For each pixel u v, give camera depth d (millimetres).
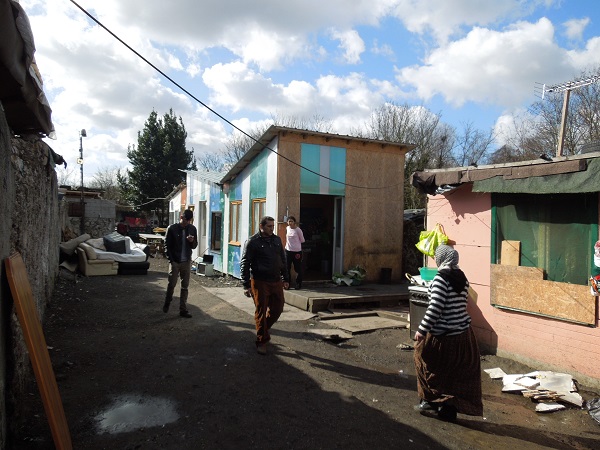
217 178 15711
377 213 11594
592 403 4477
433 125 25328
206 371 4930
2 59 2461
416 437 3684
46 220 7023
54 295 8773
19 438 3264
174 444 3316
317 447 3396
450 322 3875
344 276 10938
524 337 5746
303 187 10695
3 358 2723
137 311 7945
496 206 6117
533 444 3725
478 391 3895
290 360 5512
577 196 5234
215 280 12961
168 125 34656
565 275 5348
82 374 4695
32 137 4312
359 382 5000
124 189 35469
